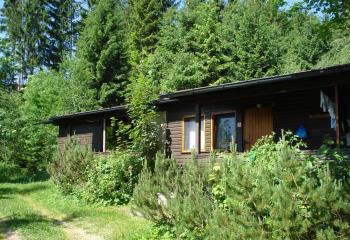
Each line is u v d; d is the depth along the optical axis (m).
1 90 22.41
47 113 30.61
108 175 14.63
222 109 16.06
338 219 5.88
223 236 6.62
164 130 17.59
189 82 28.84
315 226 6.00
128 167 14.61
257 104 15.02
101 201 14.23
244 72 29.75
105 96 32.69
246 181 6.62
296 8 13.22
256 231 6.31
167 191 9.31
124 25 40.78
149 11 40.16
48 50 49.72
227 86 12.31
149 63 30.77
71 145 17.66
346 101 12.57
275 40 31.41
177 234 8.77
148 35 39.28
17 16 48.81
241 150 15.23
